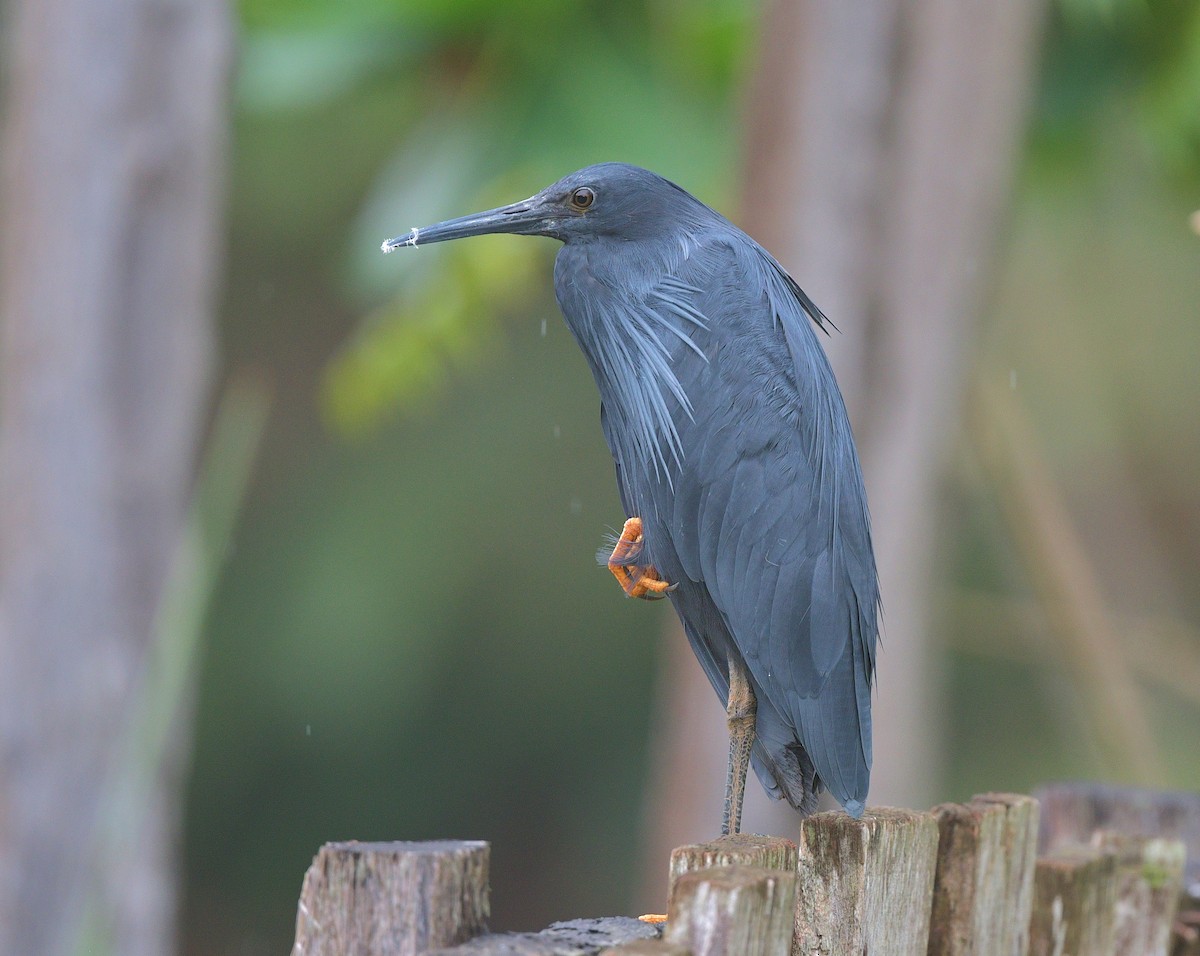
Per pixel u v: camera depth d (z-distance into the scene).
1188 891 6.96
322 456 27.30
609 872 27.61
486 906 4.65
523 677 26.67
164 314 9.34
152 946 8.64
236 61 9.70
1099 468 20.80
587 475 25.59
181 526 9.40
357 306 25.69
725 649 7.18
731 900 4.45
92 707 8.98
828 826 5.14
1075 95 12.37
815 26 10.06
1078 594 13.95
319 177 24.66
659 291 7.08
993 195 10.32
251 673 25.80
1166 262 21.88
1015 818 5.77
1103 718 13.98
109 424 9.16
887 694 10.47
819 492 6.79
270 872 27.86
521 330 25.44
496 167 12.37
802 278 10.16
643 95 12.49
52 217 9.14
